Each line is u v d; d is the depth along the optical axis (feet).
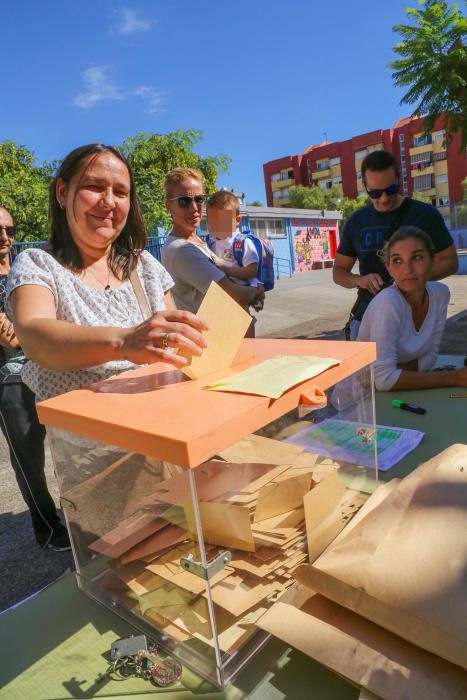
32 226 34.91
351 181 171.32
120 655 1.85
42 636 2.03
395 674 1.53
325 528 2.09
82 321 3.09
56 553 7.29
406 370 5.28
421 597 1.59
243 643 1.77
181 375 2.36
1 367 6.08
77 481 2.03
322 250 74.13
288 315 31.89
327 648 1.65
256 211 60.59
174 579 1.75
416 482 2.10
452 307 27.86
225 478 1.72
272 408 1.84
